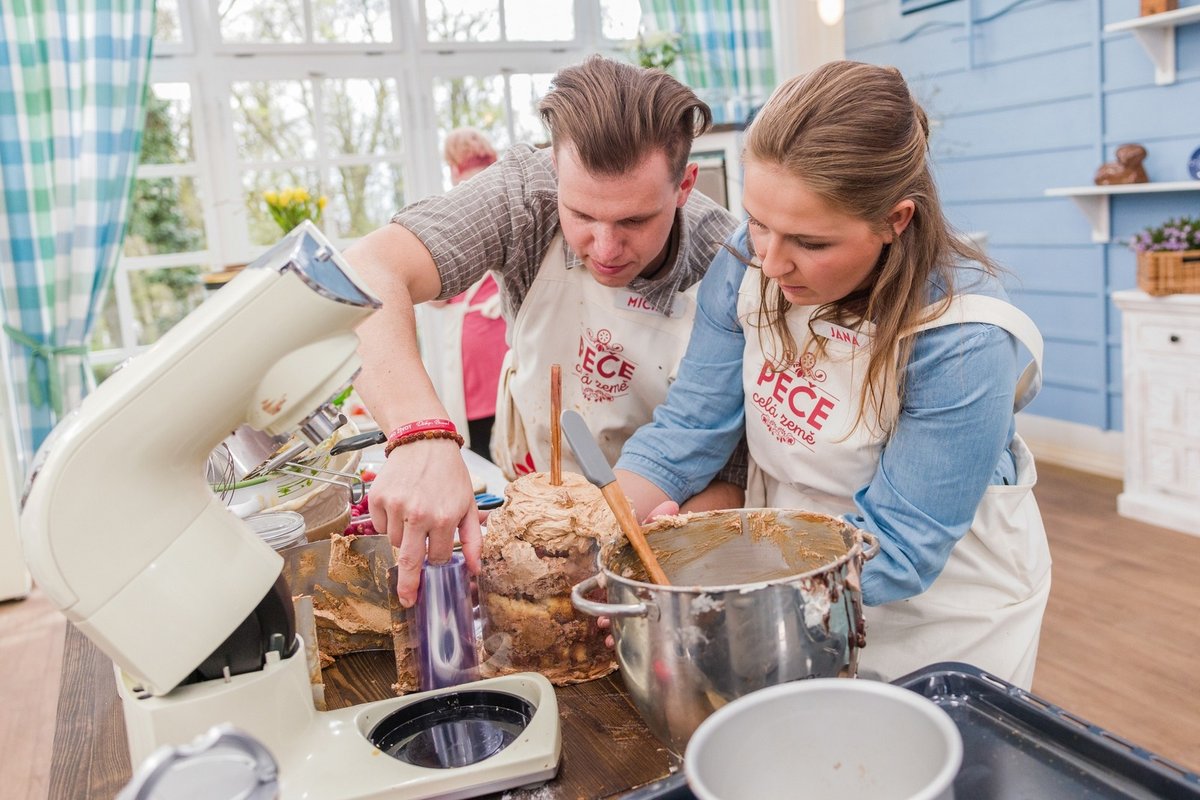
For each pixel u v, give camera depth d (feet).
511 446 5.74
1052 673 8.38
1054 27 13.42
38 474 2.39
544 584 3.18
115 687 3.57
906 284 3.29
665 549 3.12
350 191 15.17
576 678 3.27
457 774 2.65
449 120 15.58
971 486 3.32
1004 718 2.58
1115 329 13.44
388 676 3.43
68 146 12.53
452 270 4.59
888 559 3.32
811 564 3.03
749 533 3.12
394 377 3.84
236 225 14.60
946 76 15.23
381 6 14.97
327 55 14.75
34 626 10.93
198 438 2.58
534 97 16.06
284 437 2.75
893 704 1.99
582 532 3.16
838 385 3.65
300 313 2.47
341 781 2.64
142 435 2.47
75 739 3.20
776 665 2.40
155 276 14.34
